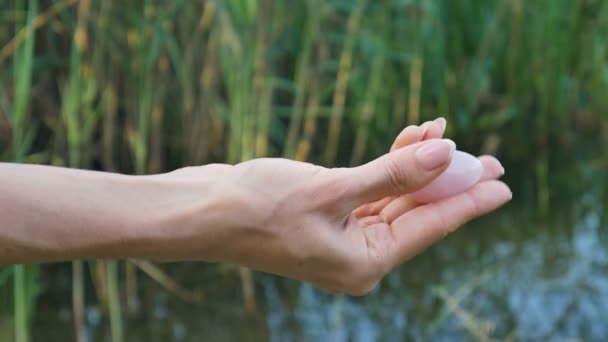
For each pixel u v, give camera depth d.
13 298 1.04
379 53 1.38
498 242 1.28
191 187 0.55
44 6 1.23
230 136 1.31
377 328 1.07
